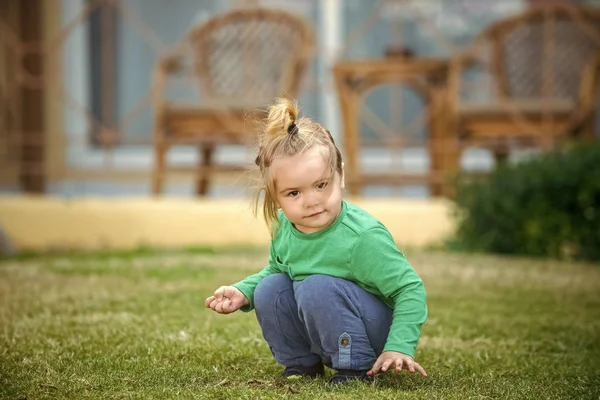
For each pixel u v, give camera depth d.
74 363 3.65
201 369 3.59
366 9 11.83
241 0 11.70
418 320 3.22
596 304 5.43
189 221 9.05
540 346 4.19
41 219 9.07
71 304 5.16
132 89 11.98
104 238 9.03
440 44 11.58
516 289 5.99
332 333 3.27
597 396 3.22
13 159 10.59
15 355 3.78
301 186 3.18
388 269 3.25
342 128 9.50
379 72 9.25
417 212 8.96
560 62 9.83
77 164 11.62
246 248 8.53
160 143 9.25
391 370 3.55
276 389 3.27
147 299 5.36
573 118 9.02
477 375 3.55
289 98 3.54
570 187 8.05
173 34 11.99
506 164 8.69
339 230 3.28
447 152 9.45
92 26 11.80
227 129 9.00
